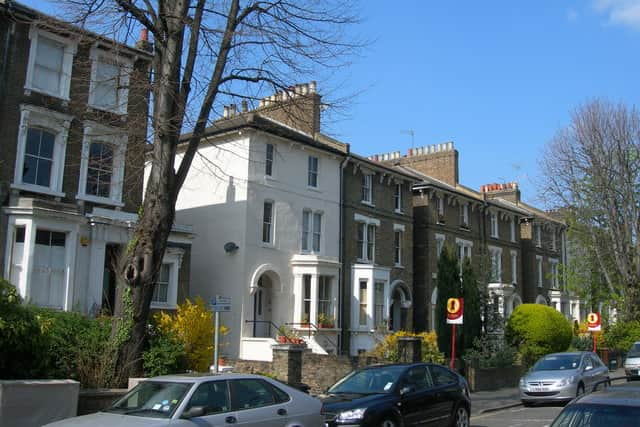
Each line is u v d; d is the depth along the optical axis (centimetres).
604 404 743
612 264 3944
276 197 2764
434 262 3653
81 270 2061
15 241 1909
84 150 2117
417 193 3728
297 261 2784
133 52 2238
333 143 3162
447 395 1360
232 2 1512
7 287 1145
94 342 1377
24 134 1986
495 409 1966
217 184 2734
